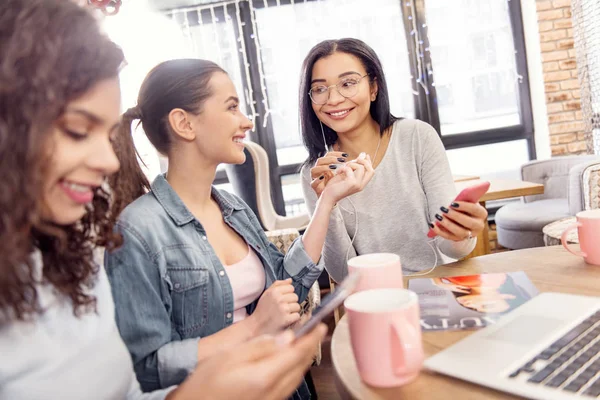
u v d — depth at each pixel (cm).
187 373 91
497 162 426
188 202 112
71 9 57
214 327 105
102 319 73
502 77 412
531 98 414
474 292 88
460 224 108
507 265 104
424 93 413
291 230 192
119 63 62
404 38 408
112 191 86
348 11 407
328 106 143
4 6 53
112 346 73
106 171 60
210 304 104
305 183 157
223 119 107
